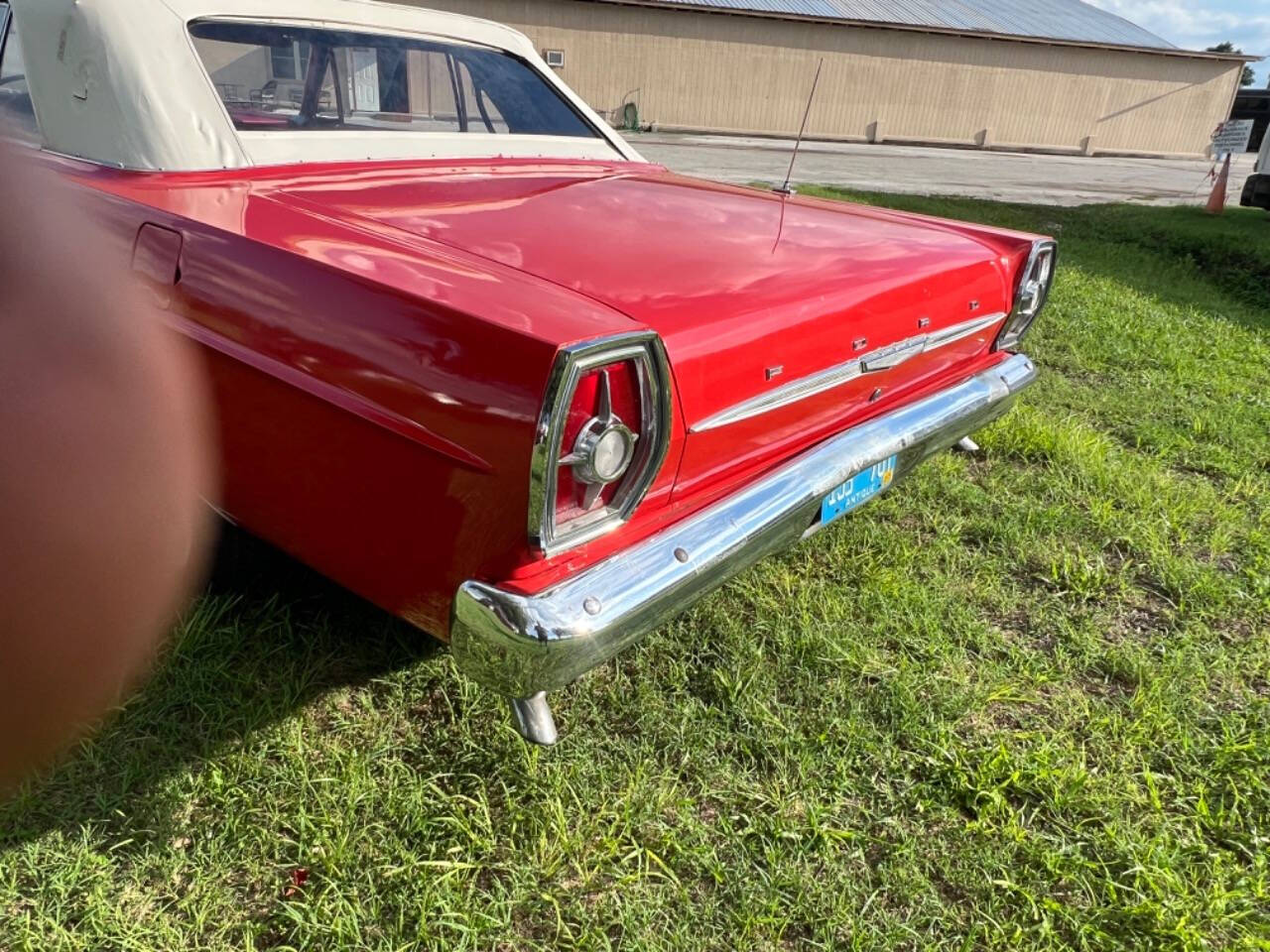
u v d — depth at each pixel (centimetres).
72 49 203
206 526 216
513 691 140
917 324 205
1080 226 979
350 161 225
